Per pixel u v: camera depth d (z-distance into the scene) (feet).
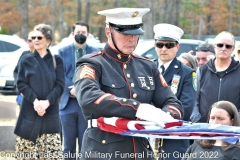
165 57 26.17
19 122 27.76
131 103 15.84
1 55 67.46
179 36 26.30
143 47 64.69
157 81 17.67
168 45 26.03
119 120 15.99
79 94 16.25
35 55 28.12
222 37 26.73
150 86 17.33
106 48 17.29
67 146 31.99
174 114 16.75
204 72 27.48
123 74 17.10
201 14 179.32
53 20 191.72
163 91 17.44
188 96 25.73
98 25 203.41
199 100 27.37
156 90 17.53
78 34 32.42
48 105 27.55
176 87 25.81
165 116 15.72
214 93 26.76
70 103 31.83
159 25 26.48
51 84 27.96
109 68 16.94
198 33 192.85
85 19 198.29
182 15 196.24
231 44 26.68
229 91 26.55
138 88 17.10
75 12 215.51
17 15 174.19
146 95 17.19
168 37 25.95
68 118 31.81
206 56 36.04
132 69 17.30
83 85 16.26
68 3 192.44
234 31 199.41
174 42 26.05
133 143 17.04
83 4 207.31
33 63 27.86
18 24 180.96
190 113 25.67
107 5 199.11
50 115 28.12
